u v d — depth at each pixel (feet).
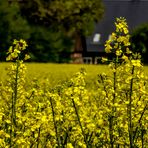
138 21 431.43
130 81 32.60
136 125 34.45
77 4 343.87
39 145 34.78
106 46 33.40
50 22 340.80
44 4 336.70
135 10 440.45
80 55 398.83
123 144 34.60
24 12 335.67
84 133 32.99
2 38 279.08
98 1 359.25
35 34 289.33
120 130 35.50
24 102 37.58
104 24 423.23
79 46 399.24
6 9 287.69
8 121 33.53
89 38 406.41
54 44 292.61
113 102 33.94
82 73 33.12
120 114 33.99
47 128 32.94
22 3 333.62
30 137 32.81
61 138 34.76
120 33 33.45
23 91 38.01
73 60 313.53
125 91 33.63
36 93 37.70
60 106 33.65
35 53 289.74
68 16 344.28
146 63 282.97
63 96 34.06
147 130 36.73
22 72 35.42
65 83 34.35
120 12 438.81
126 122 34.55
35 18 336.90
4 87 39.58
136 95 34.19
